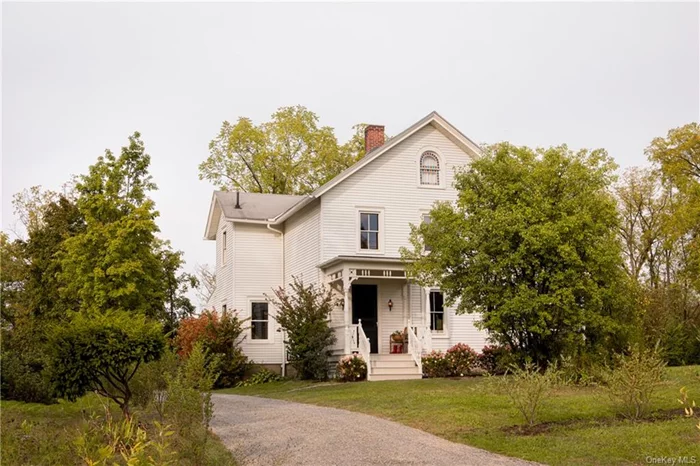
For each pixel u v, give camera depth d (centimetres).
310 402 1894
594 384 1762
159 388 1473
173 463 1017
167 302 3931
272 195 3572
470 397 1680
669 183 3966
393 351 2647
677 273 3756
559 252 1827
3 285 3102
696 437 1158
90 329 1360
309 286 2742
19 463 1062
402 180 2864
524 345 1983
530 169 1984
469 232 1906
